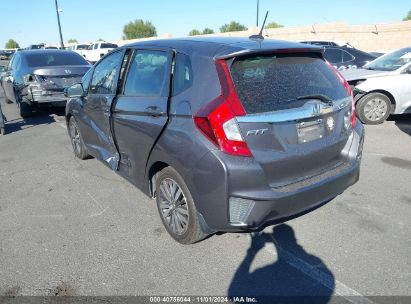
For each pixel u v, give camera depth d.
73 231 3.53
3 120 7.48
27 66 8.63
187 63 2.98
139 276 2.85
